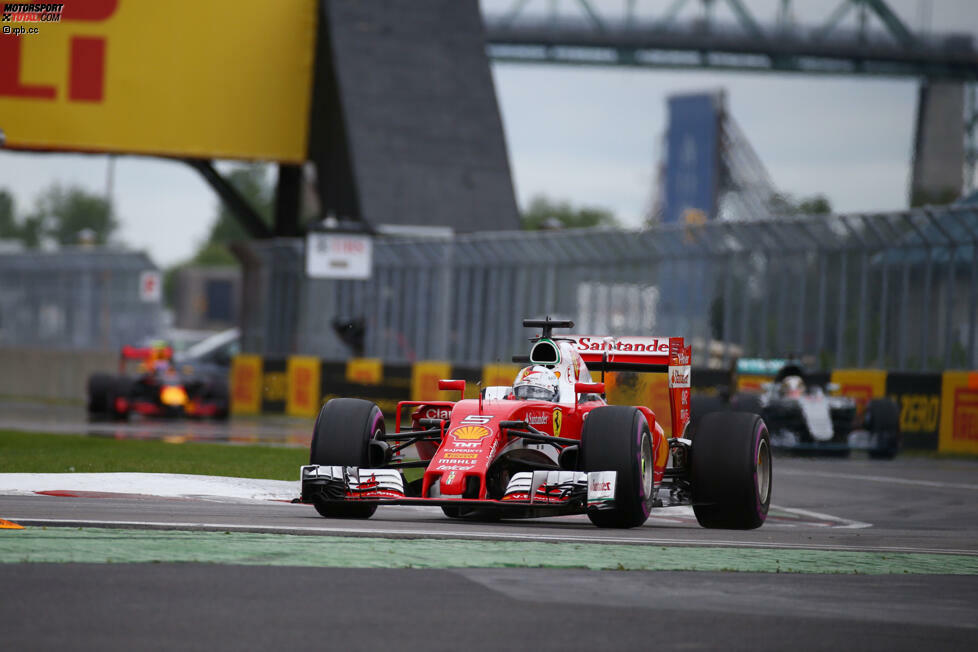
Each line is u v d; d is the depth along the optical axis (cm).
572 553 2658
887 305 7888
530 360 3522
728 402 7400
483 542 2786
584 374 3594
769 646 1828
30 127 11975
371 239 11294
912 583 2484
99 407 10531
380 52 12650
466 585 2219
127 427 9144
